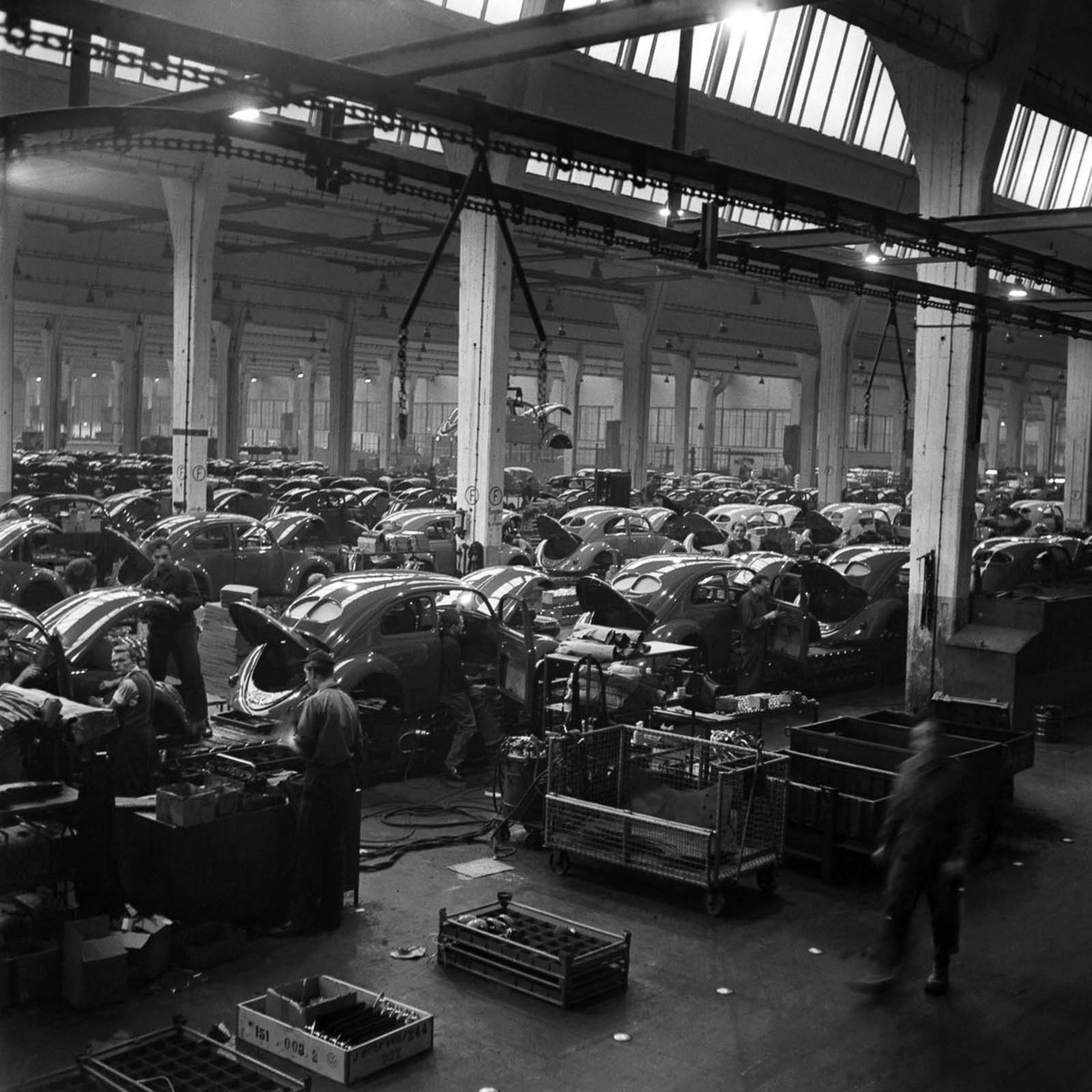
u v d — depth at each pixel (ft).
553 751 32.45
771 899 30.99
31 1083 19.70
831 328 157.28
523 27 27.55
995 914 30.55
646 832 30.32
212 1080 19.94
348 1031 22.33
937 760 25.29
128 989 24.20
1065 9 53.72
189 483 96.63
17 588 59.16
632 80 92.32
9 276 110.01
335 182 31.32
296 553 76.18
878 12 47.16
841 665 59.16
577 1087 21.07
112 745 28.09
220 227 128.47
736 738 34.37
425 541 76.64
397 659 40.16
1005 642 52.03
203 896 25.79
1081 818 39.40
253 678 39.65
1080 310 91.61
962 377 54.29
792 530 115.55
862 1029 23.73
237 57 22.97
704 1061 22.17
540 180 107.65
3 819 24.32
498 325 81.15
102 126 27.84
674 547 95.09
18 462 149.89
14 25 20.18
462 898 30.01
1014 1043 23.32
